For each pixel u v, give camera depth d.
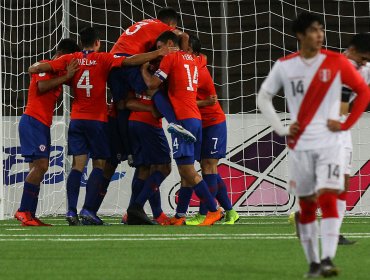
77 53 39.25
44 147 39.53
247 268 21.31
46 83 38.88
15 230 35.78
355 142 48.78
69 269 21.27
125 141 40.62
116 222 43.53
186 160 37.88
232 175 49.31
